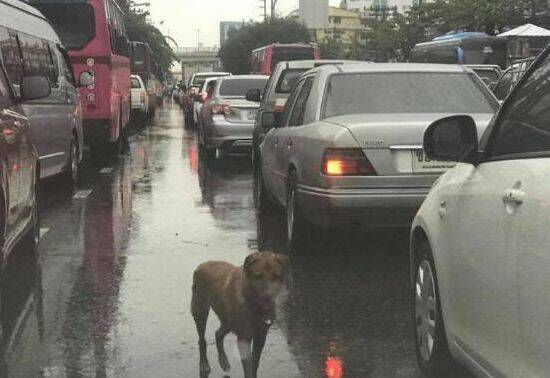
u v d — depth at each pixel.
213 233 8.81
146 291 6.72
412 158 6.81
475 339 4.24
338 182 6.81
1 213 5.96
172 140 22.72
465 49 32.56
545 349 3.58
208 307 5.02
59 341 5.66
